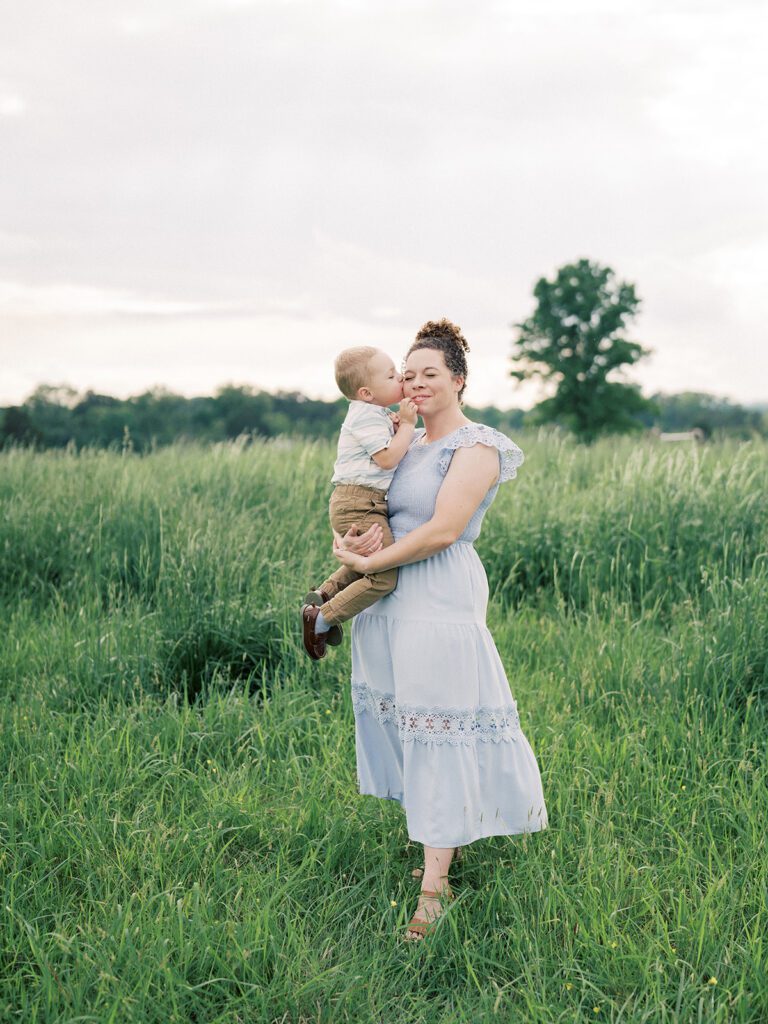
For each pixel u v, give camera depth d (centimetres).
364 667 313
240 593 531
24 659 498
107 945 259
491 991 256
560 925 280
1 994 250
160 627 505
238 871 305
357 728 324
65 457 949
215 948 264
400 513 303
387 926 283
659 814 336
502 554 636
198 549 558
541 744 384
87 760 361
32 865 307
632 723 402
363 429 303
